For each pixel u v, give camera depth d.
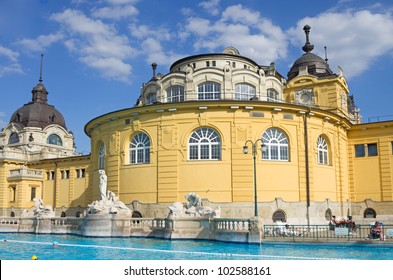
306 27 58.25
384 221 43.47
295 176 38.75
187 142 38.44
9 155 66.06
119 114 41.47
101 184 35.25
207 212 31.12
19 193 62.19
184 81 43.62
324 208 40.09
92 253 24.38
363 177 45.59
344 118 43.94
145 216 38.38
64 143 80.75
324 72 55.44
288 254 23.22
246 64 48.62
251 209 36.75
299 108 39.72
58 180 61.78
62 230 37.03
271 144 38.91
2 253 24.73
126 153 41.06
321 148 42.19
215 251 24.62
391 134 44.56
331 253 23.44
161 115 39.38
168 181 38.06
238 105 38.06
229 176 37.38
